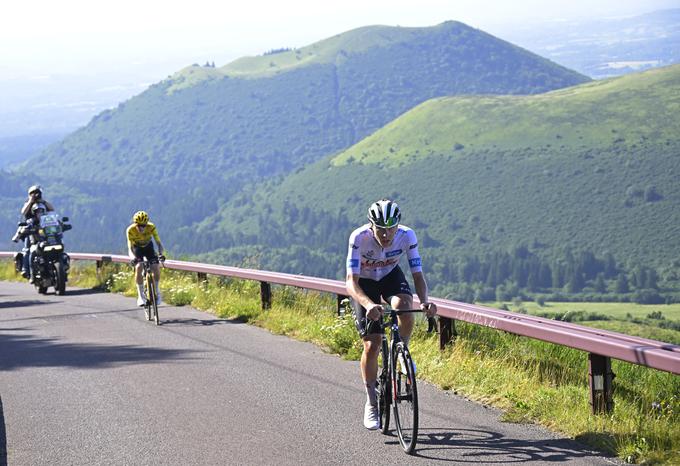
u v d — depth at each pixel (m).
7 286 26.11
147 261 14.63
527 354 8.95
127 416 7.52
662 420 6.42
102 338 12.72
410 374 6.09
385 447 6.30
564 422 6.72
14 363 10.76
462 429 6.78
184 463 6.02
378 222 6.46
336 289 12.27
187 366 10.00
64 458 6.26
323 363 10.02
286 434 6.75
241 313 14.55
